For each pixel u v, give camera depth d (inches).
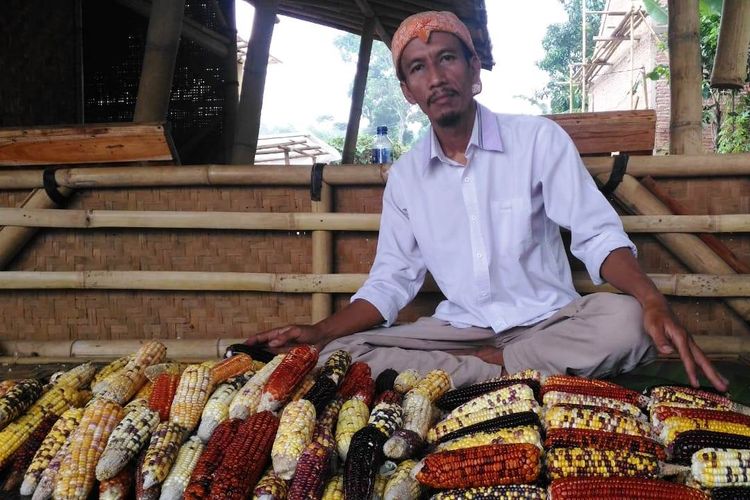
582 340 99.2
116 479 69.4
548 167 108.7
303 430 69.1
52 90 220.5
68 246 146.0
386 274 120.4
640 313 96.4
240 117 232.4
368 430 70.3
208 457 67.7
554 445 69.4
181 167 142.5
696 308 134.6
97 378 92.7
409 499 65.6
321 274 141.3
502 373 107.5
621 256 99.6
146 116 158.6
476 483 65.1
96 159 144.2
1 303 146.9
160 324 145.3
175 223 141.9
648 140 136.4
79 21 231.8
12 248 143.3
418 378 93.0
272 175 140.9
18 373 131.3
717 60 176.6
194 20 251.6
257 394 79.1
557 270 115.2
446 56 104.8
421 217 116.9
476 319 115.3
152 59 157.8
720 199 134.3
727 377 116.0
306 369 81.4
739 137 406.9
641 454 67.5
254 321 144.6
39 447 76.5
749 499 63.2
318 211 141.6
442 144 114.2
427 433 77.5
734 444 68.9
